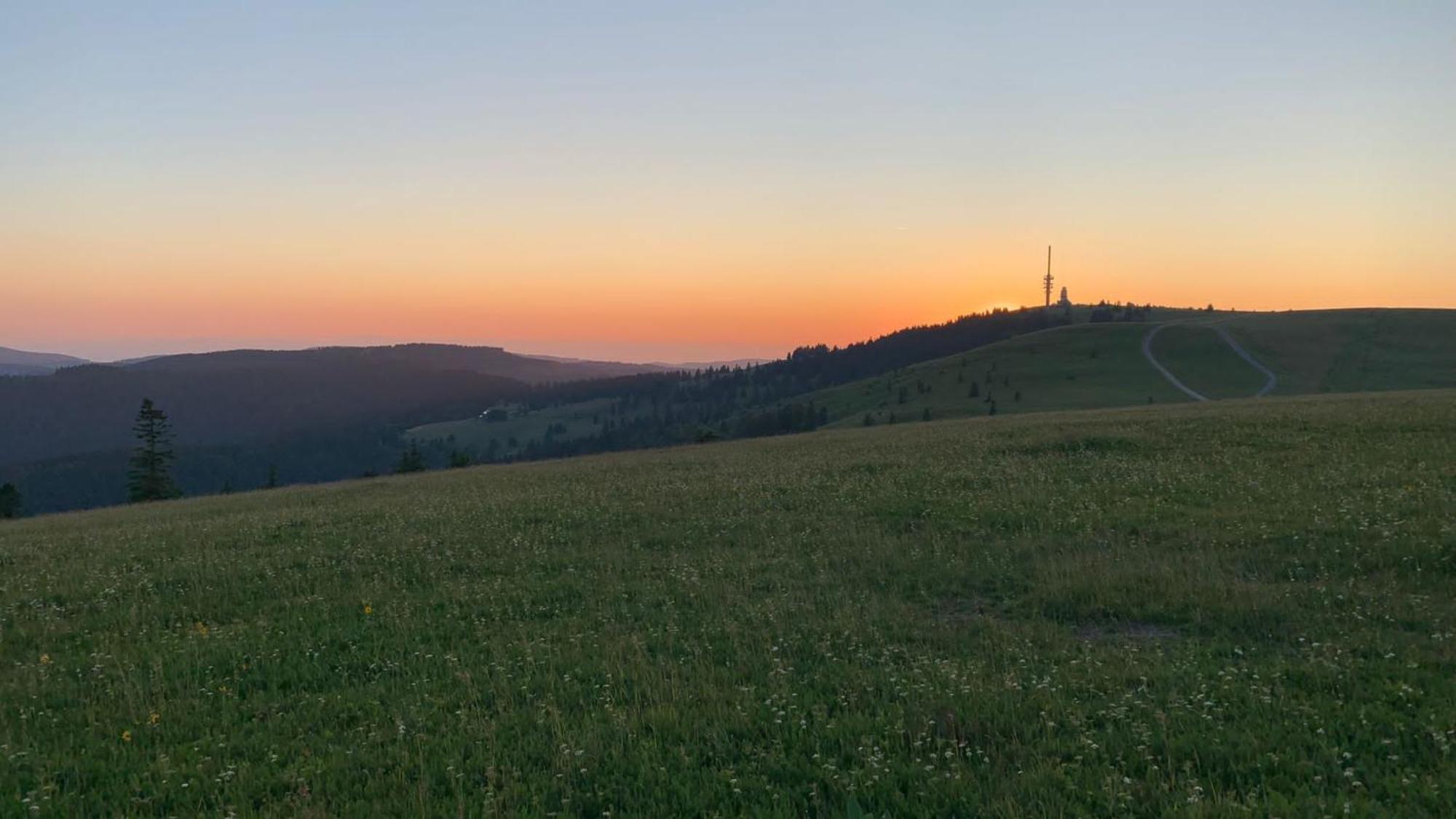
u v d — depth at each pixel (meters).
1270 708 7.41
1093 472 22.36
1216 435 27.66
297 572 16.03
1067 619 11.01
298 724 8.30
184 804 6.60
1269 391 122.50
